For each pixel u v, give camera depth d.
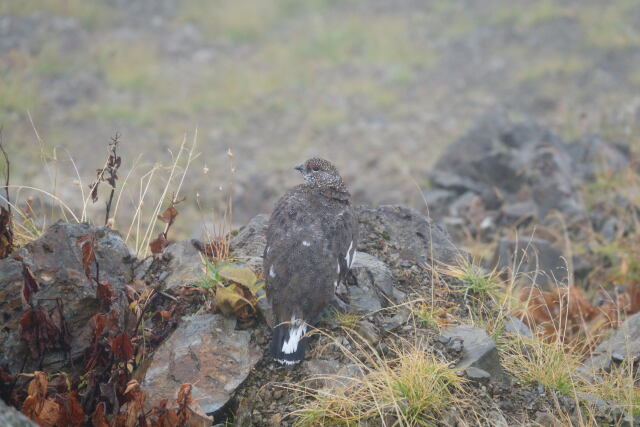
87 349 6.21
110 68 23.03
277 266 6.50
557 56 23.64
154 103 21.59
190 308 7.04
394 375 6.16
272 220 6.93
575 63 22.83
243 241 7.98
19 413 4.90
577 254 11.10
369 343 6.66
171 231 13.72
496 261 10.27
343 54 25.27
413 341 6.76
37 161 16.84
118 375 6.05
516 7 27.14
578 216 12.22
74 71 22.53
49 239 6.69
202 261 7.30
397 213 8.47
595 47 23.80
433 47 25.52
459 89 22.84
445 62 24.53
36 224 8.55
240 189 16.69
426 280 7.75
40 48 22.97
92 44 24.19
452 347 6.69
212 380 6.32
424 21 27.33
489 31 25.83
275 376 6.41
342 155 19.11
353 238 6.98
